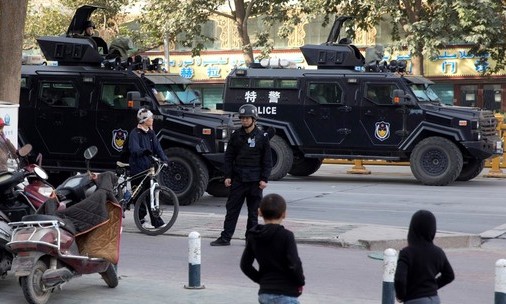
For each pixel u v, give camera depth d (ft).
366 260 77.97
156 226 89.81
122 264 75.77
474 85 260.62
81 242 62.75
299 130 145.69
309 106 144.87
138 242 86.07
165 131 116.88
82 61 125.59
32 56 130.00
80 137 122.42
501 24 197.88
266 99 146.72
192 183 115.14
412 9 207.21
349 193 130.00
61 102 123.44
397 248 83.61
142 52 266.16
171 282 68.18
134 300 61.82
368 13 212.02
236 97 148.46
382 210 111.55
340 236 85.10
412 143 141.08
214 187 125.49
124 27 262.88
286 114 146.00
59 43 126.52
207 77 297.33
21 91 124.77
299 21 226.38
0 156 68.03
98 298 62.39
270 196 42.88
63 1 267.18
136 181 90.48
